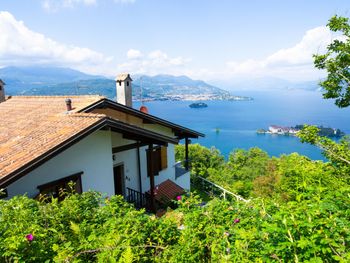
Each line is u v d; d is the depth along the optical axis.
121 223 3.96
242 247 2.69
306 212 2.67
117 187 11.17
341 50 7.46
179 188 13.50
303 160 7.90
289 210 2.81
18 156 6.17
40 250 3.20
